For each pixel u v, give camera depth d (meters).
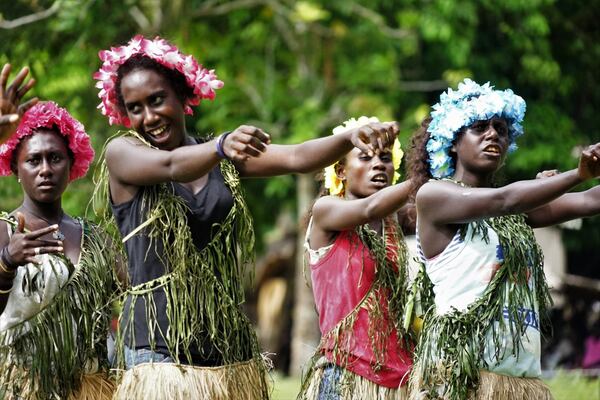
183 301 10.34
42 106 12.27
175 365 10.32
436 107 10.69
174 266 10.40
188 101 10.81
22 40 22.08
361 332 11.85
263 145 9.34
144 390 10.23
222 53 31.61
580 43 33.25
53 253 10.96
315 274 12.16
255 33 31.70
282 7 30.53
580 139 32.81
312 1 31.33
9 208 22.70
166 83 10.48
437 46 33.22
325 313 12.08
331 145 9.47
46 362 11.69
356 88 31.91
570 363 27.72
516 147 11.01
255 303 37.25
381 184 12.42
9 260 10.90
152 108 10.41
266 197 34.84
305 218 12.96
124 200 10.47
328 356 11.95
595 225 33.69
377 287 11.97
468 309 10.34
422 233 10.62
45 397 11.70
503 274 10.40
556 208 10.84
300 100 32.16
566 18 33.34
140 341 10.42
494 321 10.32
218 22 31.89
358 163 12.41
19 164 12.23
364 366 11.78
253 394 10.71
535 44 32.03
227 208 10.54
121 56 10.52
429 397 10.41
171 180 9.91
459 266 10.43
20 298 11.69
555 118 32.16
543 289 10.73
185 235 10.35
